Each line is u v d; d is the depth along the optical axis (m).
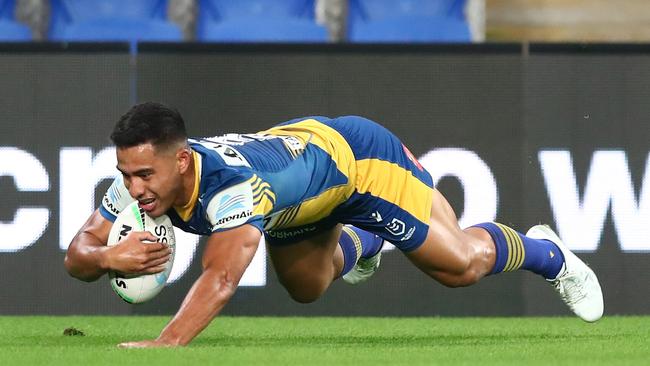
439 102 28.67
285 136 18.81
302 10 41.84
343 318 28.39
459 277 20.58
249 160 17.52
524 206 28.64
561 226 28.64
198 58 28.70
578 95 28.73
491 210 28.66
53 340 21.41
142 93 28.70
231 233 16.77
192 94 28.69
